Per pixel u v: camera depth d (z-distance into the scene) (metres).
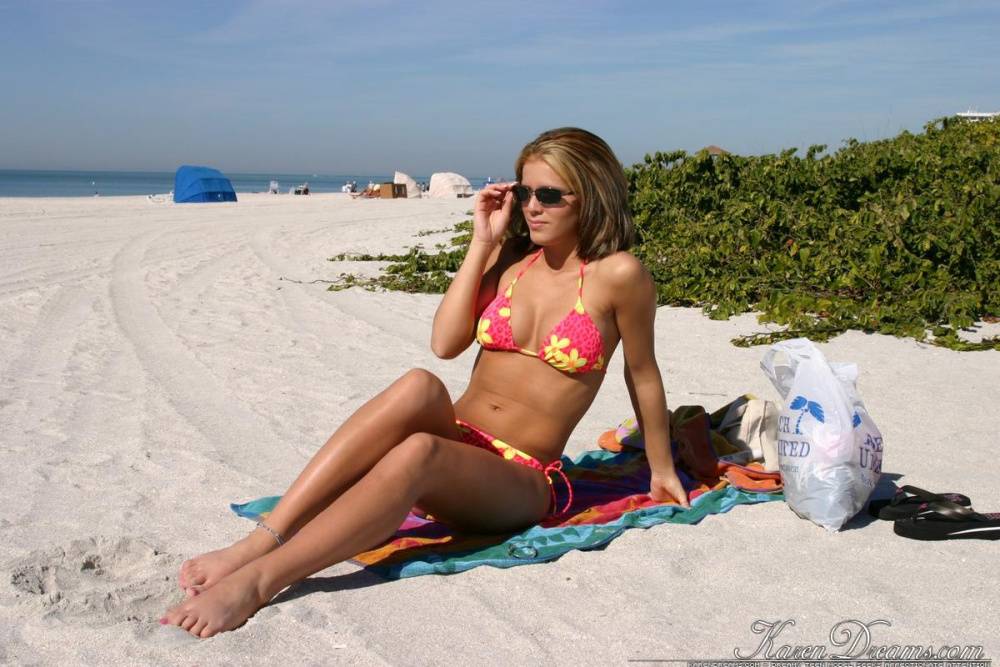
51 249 14.72
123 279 11.44
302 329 8.37
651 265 9.99
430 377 3.37
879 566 3.39
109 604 3.03
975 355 6.75
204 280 11.55
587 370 3.66
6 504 4.00
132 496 4.12
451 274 11.80
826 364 3.89
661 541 3.57
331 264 13.29
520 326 3.69
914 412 5.44
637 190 11.91
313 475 3.23
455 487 3.30
